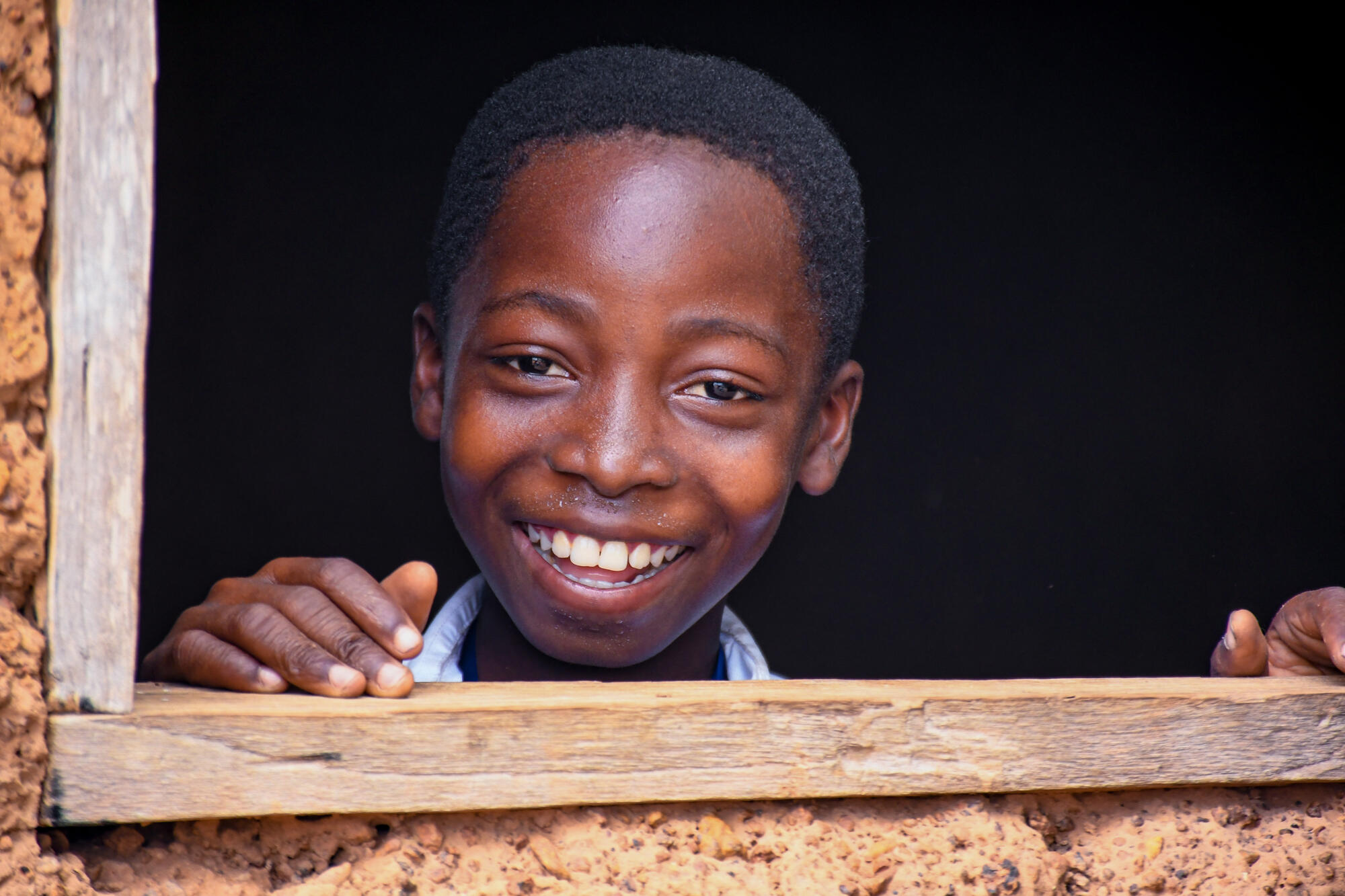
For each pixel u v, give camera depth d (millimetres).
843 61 8086
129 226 1415
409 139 8250
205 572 8094
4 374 1373
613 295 2281
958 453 8859
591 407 2328
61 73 1375
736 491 2434
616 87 2422
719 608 3045
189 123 7902
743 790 1675
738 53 7949
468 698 1620
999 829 1787
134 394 1437
